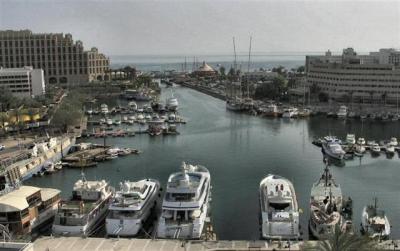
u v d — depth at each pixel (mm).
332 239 86125
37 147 189875
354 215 128375
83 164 185750
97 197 126938
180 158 198250
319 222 110125
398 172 177875
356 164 190750
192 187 119562
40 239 106688
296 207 119438
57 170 181000
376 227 110938
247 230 119500
